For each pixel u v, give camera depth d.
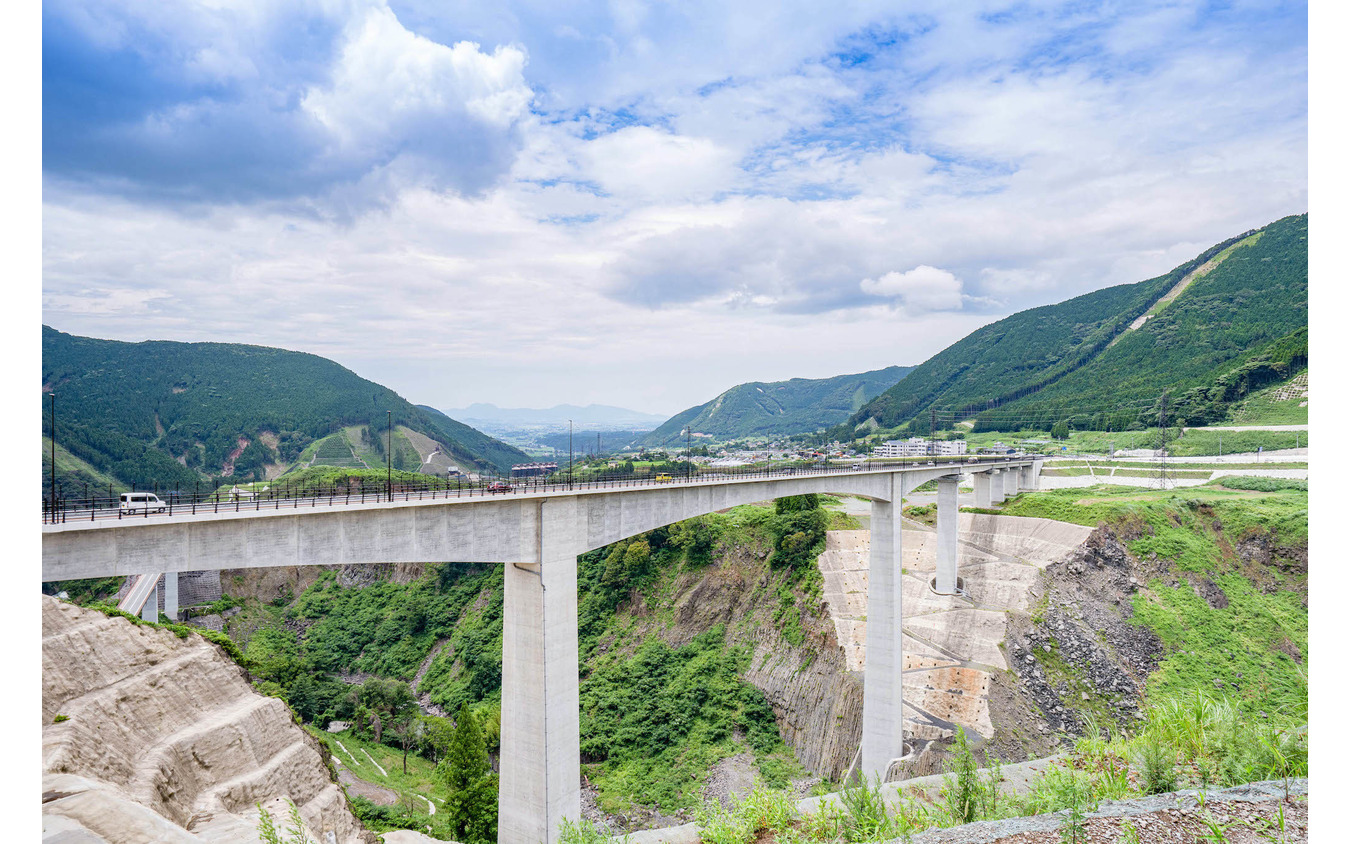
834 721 79.88
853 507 95.12
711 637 98.31
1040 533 104.06
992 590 94.75
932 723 75.25
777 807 21.92
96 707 31.86
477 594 112.25
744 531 111.31
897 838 17.44
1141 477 131.38
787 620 95.50
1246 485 114.81
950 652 84.94
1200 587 87.81
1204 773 20.17
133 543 31.19
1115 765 21.88
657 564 110.56
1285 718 22.05
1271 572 88.75
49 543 28.89
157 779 30.59
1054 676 78.00
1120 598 88.25
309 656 107.12
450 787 70.50
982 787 21.06
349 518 38.53
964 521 115.56
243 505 36.53
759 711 86.06
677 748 82.44
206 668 38.03
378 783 71.06
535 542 46.53
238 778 34.56
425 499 42.06
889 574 77.12
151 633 37.88
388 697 86.38
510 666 47.84
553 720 46.50
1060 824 16.83
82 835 21.08
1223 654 78.56
